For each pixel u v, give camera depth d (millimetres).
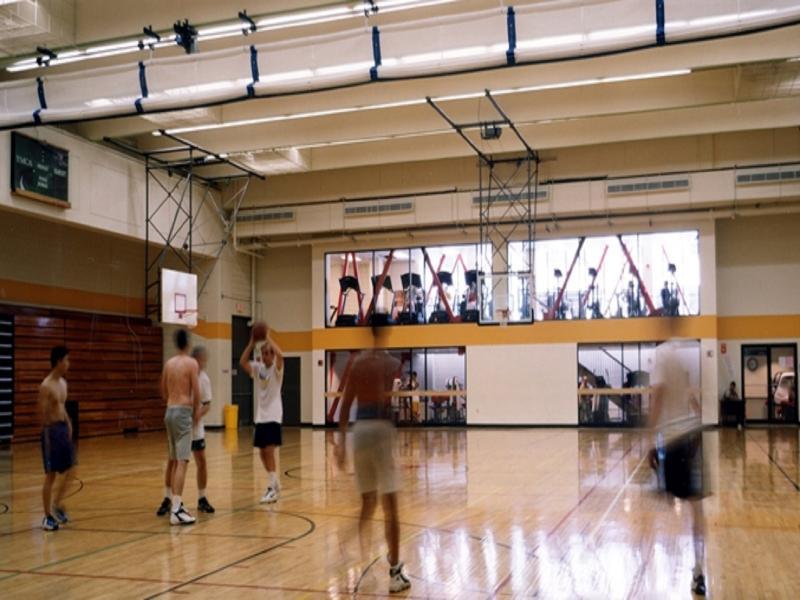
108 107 11484
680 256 19891
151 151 18531
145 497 8742
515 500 8211
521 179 20500
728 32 8406
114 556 5688
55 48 13219
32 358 17672
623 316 20234
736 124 16609
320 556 5594
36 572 5246
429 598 4500
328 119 17344
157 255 21953
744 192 18656
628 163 19844
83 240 19641
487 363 21250
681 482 4652
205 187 21453
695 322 19656
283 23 12516
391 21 13000
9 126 12062
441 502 8102
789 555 5527
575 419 20484
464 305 21500
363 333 22297
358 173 21750
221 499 8414
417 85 14766
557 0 9234
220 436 19531
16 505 8305
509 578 4941
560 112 15906
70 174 16375
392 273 22188
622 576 4969
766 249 20078
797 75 13922
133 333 20797
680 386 4746
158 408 21562
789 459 12141
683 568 5168
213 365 22078
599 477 10125
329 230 21672
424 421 21672
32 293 18031
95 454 14578
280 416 8250
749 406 19969
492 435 18297
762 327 19984
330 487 9336
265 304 24047
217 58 10891
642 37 8781
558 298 20719
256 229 22266
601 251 20453
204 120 15789
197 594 4641
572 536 6266
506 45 9406
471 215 20578
